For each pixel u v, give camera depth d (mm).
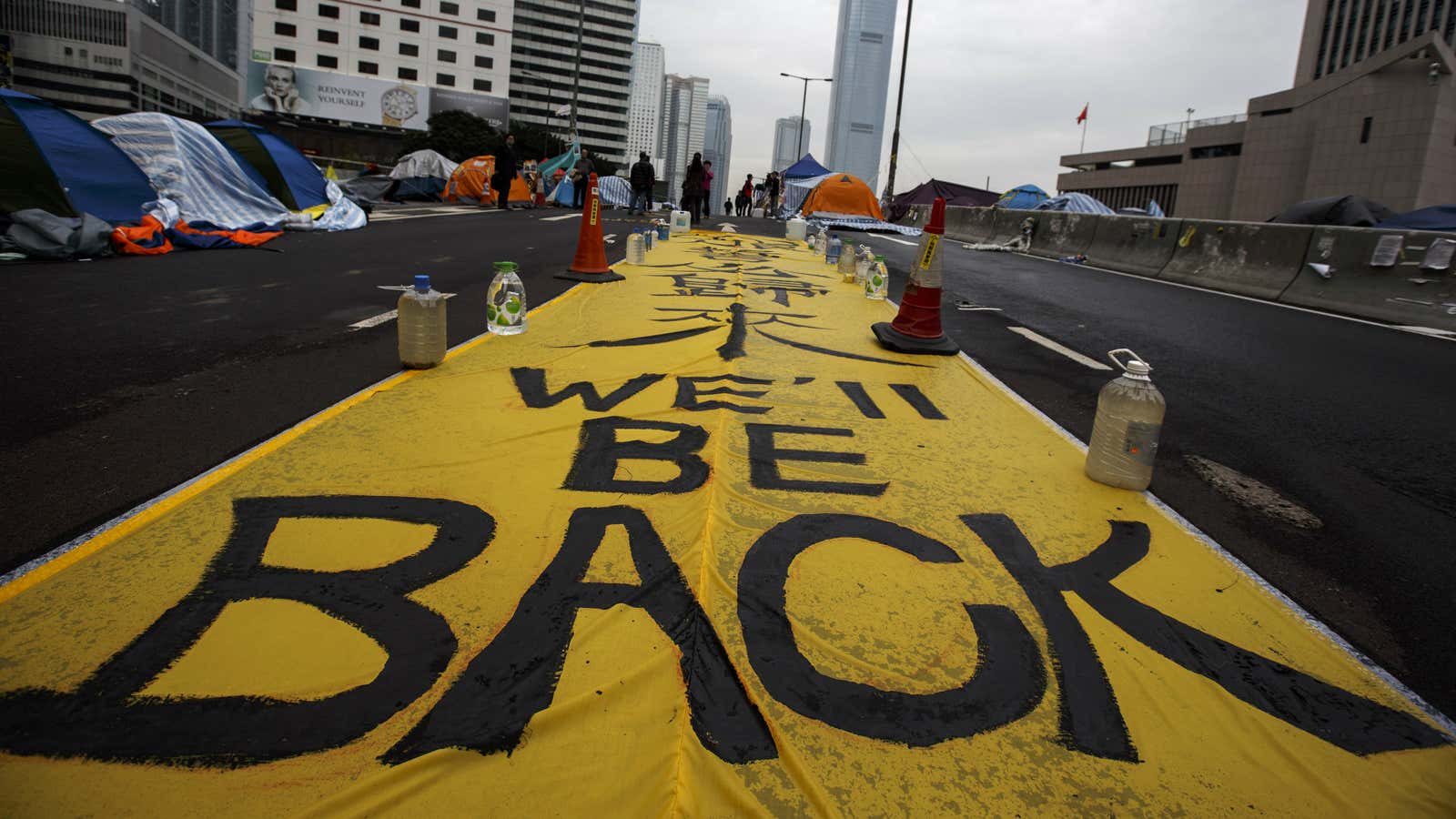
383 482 2846
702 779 1601
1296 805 1649
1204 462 3785
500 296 5332
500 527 2551
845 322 6656
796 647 2035
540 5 129125
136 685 1765
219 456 3125
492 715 1725
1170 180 70812
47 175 8703
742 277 9359
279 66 85688
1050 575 2506
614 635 2021
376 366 4527
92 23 94188
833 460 3354
